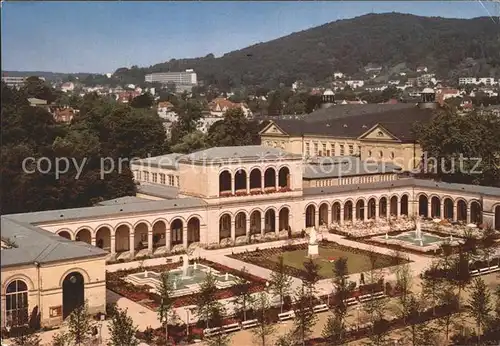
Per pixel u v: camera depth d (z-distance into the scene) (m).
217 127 197.50
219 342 56.28
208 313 64.81
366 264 90.44
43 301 64.31
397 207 128.88
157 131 163.00
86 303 63.44
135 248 101.94
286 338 58.69
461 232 111.75
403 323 64.19
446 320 62.09
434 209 128.62
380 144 154.75
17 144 127.00
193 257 96.00
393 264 88.81
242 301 67.94
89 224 92.12
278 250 100.81
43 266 64.00
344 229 116.50
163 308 62.66
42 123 133.88
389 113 172.62
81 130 149.00
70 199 128.00
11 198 120.00
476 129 132.62
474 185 124.06
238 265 90.94
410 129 153.25
